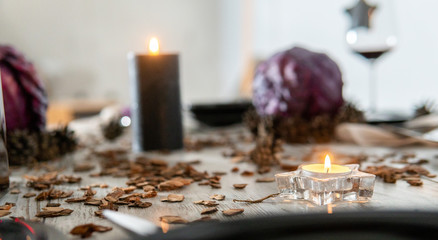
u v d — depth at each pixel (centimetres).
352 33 103
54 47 330
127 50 347
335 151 86
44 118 87
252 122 99
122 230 52
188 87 363
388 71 229
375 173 68
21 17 322
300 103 96
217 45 362
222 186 67
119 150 91
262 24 320
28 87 84
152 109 89
